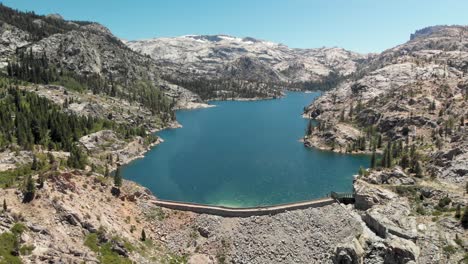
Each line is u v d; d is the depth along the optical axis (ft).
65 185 333.83
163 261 310.86
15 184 322.34
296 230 376.48
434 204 387.75
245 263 339.16
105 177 420.77
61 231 276.21
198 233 375.04
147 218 380.58
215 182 562.66
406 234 335.06
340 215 397.60
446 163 475.72
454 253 308.81
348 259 321.52
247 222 386.32
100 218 318.65
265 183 558.56
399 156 611.06
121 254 285.84
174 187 538.88
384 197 407.44
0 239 229.04
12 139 542.98
